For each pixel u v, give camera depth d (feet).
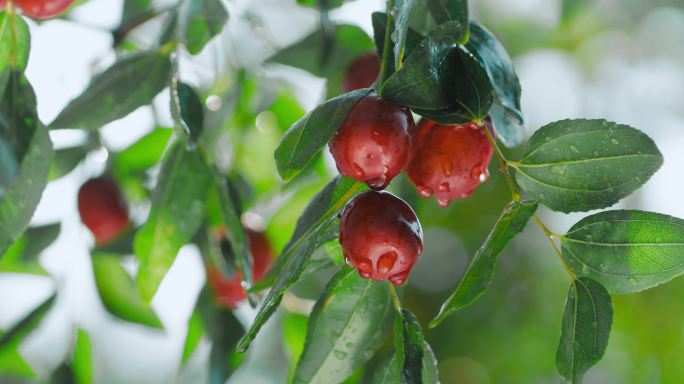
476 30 2.60
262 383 4.00
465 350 4.39
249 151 3.37
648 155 2.48
